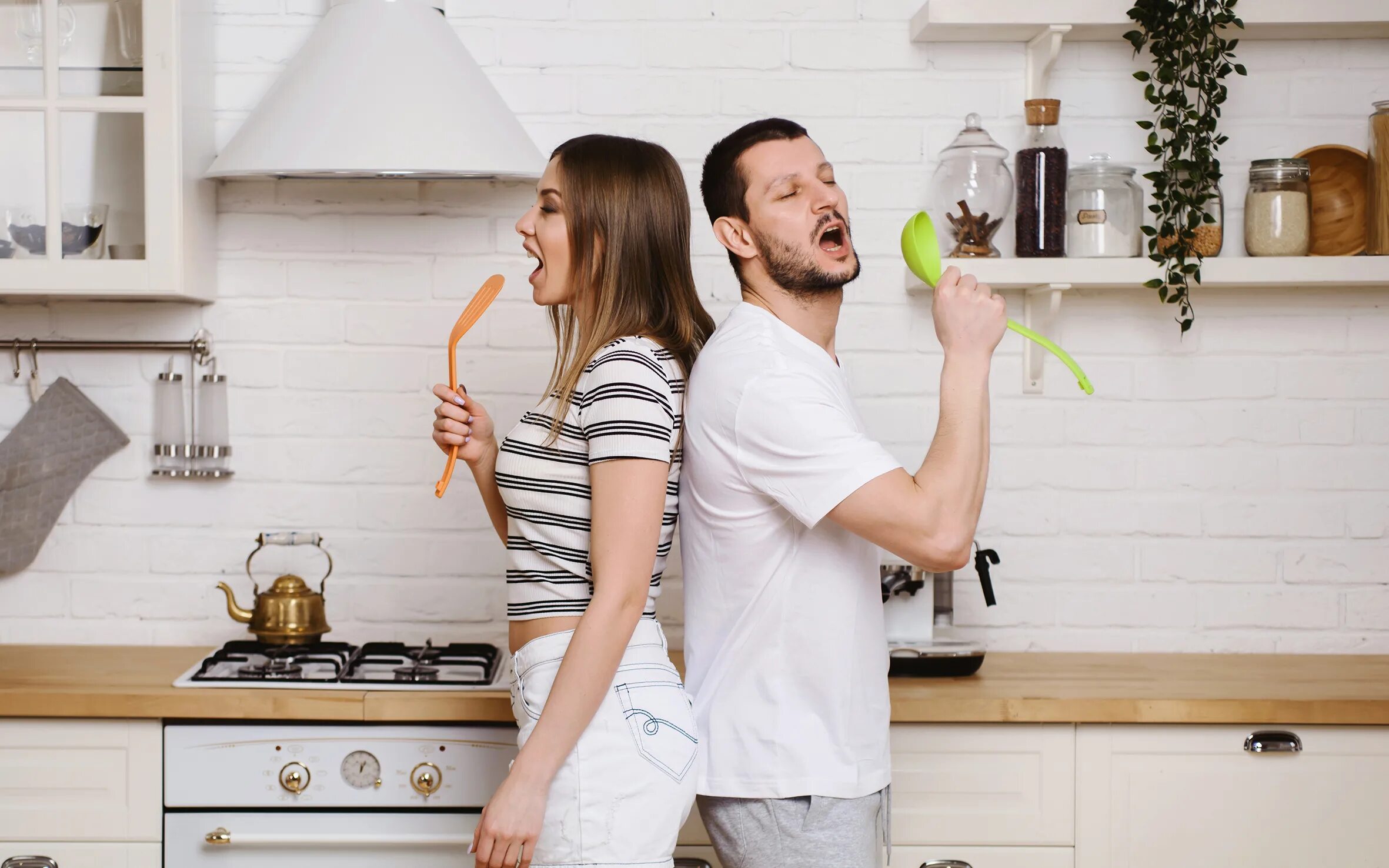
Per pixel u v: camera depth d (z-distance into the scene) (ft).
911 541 4.63
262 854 6.38
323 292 7.92
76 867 6.35
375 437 7.97
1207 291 7.98
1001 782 6.45
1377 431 8.01
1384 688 6.77
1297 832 6.48
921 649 7.02
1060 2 7.39
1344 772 6.48
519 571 5.06
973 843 6.45
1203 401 8.02
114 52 7.06
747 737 5.01
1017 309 8.02
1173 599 8.04
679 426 5.13
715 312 7.97
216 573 7.95
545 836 4.71
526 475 4.98
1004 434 8.04
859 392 8.00
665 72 7.93
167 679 6.73
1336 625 8.02
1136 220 7.47
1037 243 7.42
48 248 7.02
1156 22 7.30
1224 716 6.41
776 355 4.91
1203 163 7.24
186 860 6.36
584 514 4.93
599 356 4.93
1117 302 7.99
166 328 7.89
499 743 6.36
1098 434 8.02
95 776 6.35
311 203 7.91
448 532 8.00
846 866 4.95
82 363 7.90
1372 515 8.02
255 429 7.94
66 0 7.04
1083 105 7.99
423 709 6.32
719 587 5.09
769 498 4.91
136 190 7.10
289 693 6.39
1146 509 8.04
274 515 7.97
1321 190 7.77
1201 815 6.46
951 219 7.45
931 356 8.00
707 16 7.93
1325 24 7.48
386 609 7.99
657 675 4.90
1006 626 8.05
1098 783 6.46
